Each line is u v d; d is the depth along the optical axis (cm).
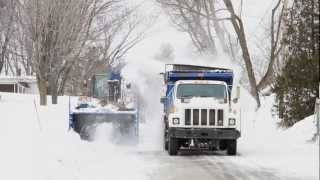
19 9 7562
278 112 5084
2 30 10188
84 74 9794
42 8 6431
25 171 2458
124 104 4497
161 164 3266
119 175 2798
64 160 2906
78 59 9112
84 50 9588
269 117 5550
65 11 6900
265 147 4094
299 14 4669
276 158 3459
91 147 3669
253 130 5272
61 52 6912
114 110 4281
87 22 8612
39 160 2738
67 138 3716
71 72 9762
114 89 5262
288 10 5081
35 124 4481
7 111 5544
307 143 3941
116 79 5316
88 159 3181
